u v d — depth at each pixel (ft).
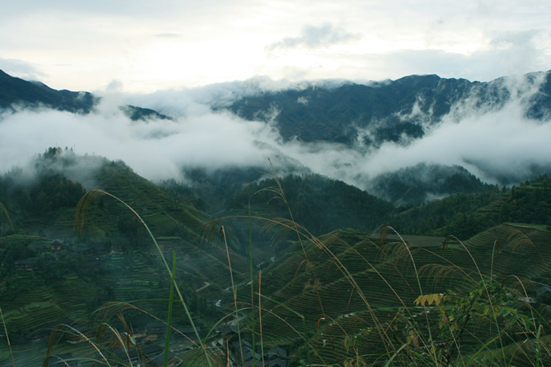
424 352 11.00
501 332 10.55
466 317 10.75
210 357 7.14
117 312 7.45
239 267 260.21
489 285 10.75
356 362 9.92
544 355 10.44
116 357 7.52
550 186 246.47
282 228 8.63
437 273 10.99
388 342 9.79
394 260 10.56
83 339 7.28
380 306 93.56
